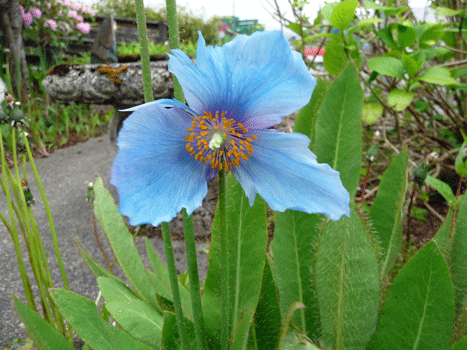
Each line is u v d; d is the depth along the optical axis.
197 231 0.58
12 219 0.29
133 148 0.14
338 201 0.15
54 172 0.89
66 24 1.48
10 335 0.39
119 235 0.27
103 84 0.57
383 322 0.20
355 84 0.22
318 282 0.22
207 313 0.22
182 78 0.14
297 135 0.15
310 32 0.63
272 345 0.22
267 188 0.16
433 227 0.55
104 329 0.20
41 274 0.30
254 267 0.21
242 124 0.16
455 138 0.66
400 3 0.56
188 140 0.15
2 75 1.15
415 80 0.44
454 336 0.21
